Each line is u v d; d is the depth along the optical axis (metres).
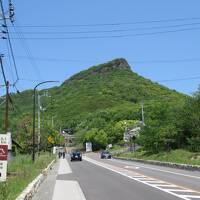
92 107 171.12
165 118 69.38
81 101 175.88
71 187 26.25
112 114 165.12
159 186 24.94
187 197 19.12
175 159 54.16
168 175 34.44
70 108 171.12
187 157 53.44
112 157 98.50
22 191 19.06
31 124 82.25
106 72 184.75
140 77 178.50
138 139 75.69
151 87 164.50
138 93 164.38
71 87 183.62
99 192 22.58
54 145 110.62
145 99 153.25
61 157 107.62
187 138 58.53
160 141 67.12
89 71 187.25
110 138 156.62
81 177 35.16
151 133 69.19
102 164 59.97
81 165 58.38
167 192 21.45
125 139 112.75
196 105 59.12
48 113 151.75
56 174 39.75
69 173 41.00
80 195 21.33
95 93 175.88
